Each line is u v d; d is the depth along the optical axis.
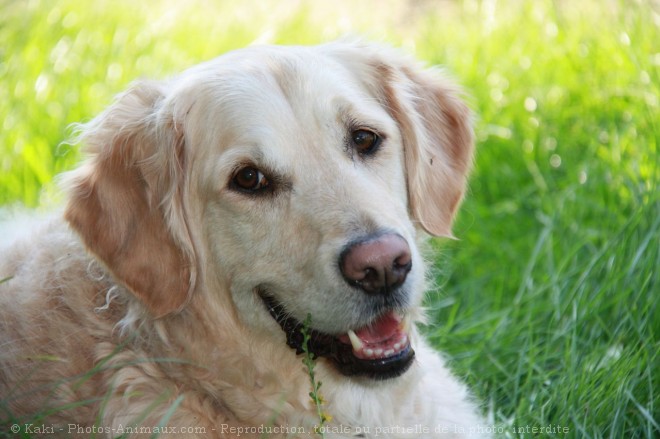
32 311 6.27
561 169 10.49
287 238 5.66
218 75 6.02
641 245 8.02
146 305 6.00
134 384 6.02
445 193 6.98
